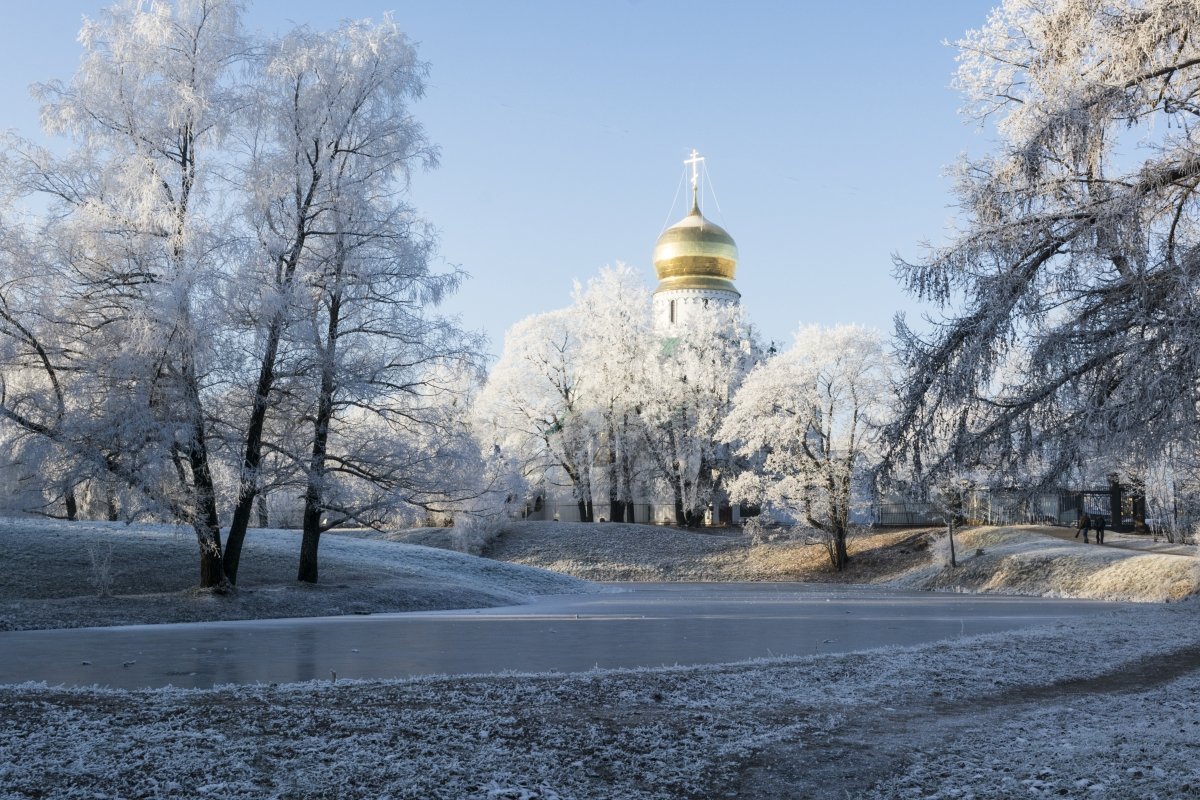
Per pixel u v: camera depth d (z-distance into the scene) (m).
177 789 9.12
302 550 36.75
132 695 13.20
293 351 32.88
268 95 33.41
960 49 20.27
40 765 9.72
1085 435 13.80
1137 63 14.61
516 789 9.34
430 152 34.59
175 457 30.84
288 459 34.47
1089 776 9.08
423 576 42.09
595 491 83.12
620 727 11.62
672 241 93.94
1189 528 41.19
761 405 65.19
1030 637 20.11
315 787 9.28
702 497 78.00
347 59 33.97
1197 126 14.59
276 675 16.78
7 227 30.23
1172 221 15.34
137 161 30.77
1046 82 15.69
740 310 82.19
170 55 31.91
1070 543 54.47
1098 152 14.80
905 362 15.27
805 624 28.11
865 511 68.12
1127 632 21.12
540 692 13.63
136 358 29.08
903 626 27.30
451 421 36.69
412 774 9.70
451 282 33.88
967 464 15.13
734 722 11.91
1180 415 13.09
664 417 77.12
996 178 15.30
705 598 44.62
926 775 9.69
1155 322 13.14
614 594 48.69
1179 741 10.13
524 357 82.12
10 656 19.88
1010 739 10.99
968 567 54.34
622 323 80.44
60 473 29.80
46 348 30.30
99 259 30.69
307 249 33.97
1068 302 14.54
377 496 35.59
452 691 13.58
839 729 11.72
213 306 29.39
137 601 30.66
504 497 73.38
